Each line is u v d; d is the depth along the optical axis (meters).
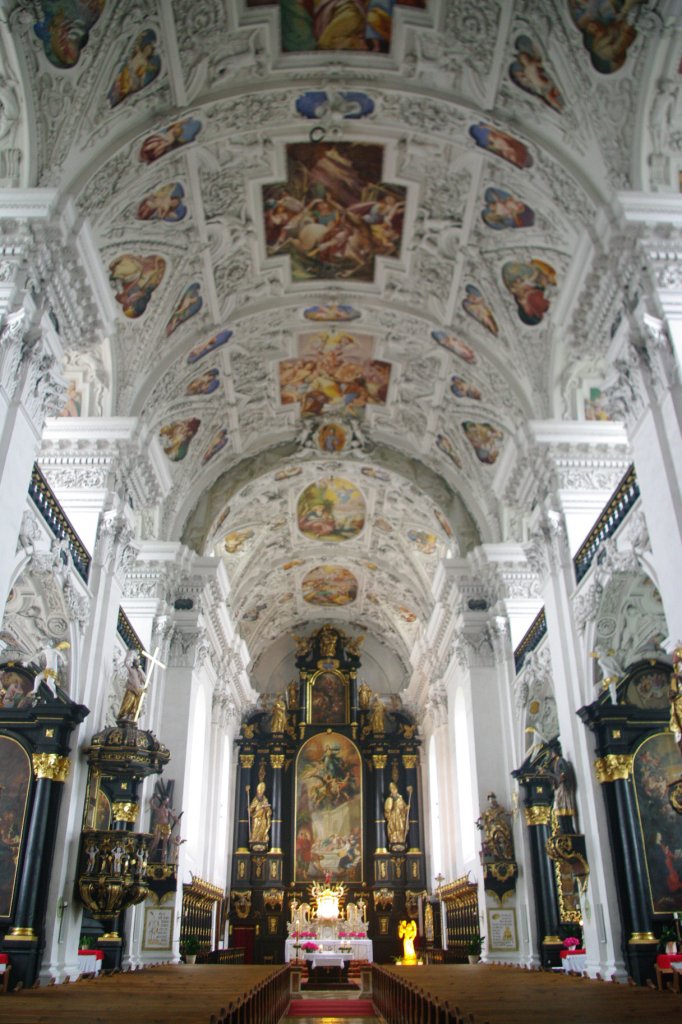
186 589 22.19
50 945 12.16
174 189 14.65
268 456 24.36
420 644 30.67
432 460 23.92
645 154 11.92
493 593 22.34
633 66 11.61
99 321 12.87
